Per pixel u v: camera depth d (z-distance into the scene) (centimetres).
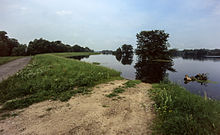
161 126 276
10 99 434
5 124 287
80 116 330
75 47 10056
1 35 4875
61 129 270
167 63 2867
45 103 416
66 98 457
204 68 1892
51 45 6594
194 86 852
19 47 5159
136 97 493
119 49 9000
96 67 1227
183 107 352
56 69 997
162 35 4053
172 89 577
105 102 434
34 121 302
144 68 1917
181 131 238
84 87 611
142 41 4450
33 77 719
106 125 288
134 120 312
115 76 997
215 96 646
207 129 249
